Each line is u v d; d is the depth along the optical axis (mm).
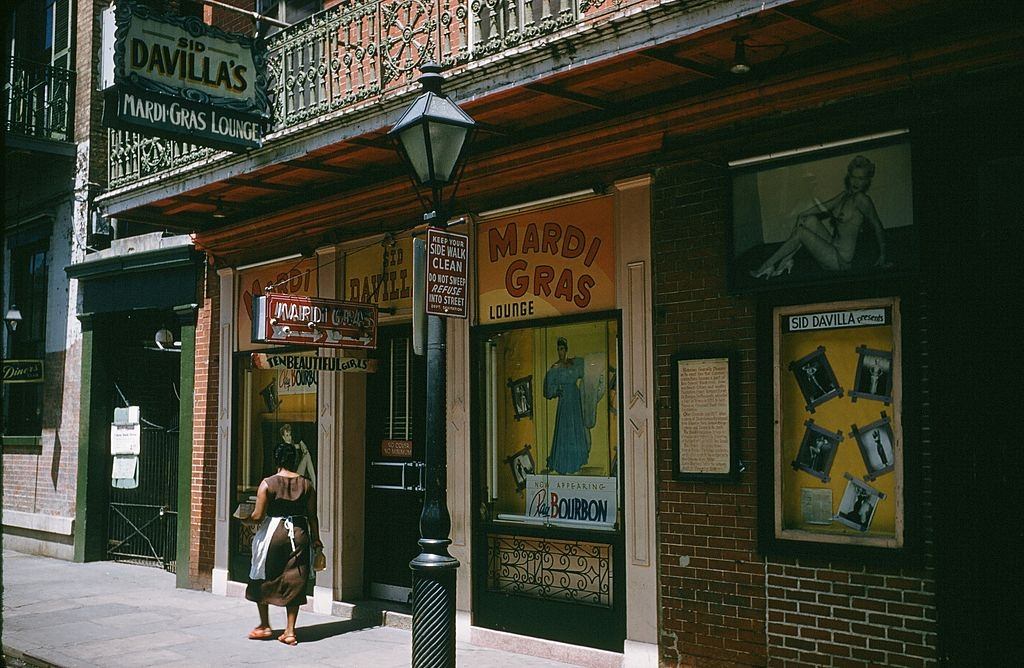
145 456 13211
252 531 10664
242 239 10891
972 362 5641
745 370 6605
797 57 6277
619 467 7359
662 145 7113
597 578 7543
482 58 6996
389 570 9578
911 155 5844
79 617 9469
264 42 8672
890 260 5887
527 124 7770
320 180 9406
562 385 7922
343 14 8211
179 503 11578
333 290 9867
